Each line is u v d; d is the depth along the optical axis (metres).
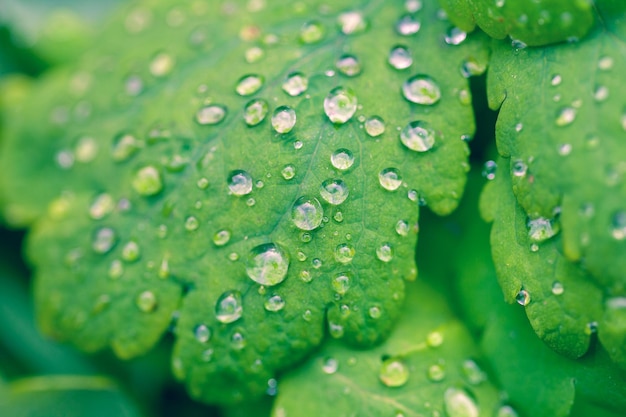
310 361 0.13
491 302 0.13
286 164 0.13
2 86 0.16
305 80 0.13
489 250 0.13
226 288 0.13
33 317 0.16
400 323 0.13
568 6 0.12
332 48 0.14
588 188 0.12
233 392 0.13
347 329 0.13
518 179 0.12
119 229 0.14
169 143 0.14
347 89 0.13
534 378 0.13
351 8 0.14
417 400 0.13
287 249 0.13
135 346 0.14
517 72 0.13
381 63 0.13
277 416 0.13
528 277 0.12
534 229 0.12
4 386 0.15
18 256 0.16
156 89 0.14
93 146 0.14
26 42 0.16
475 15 0.13
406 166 0.13
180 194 0.13
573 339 0.12
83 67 0.15
